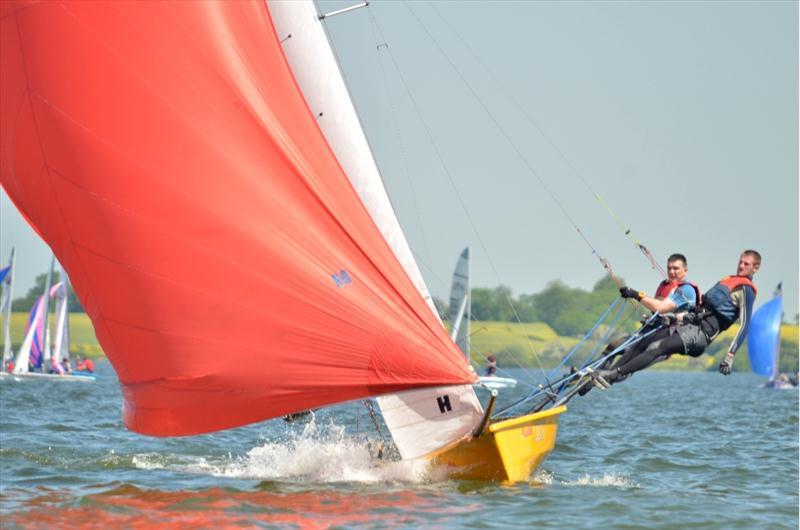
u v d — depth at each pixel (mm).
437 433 48594
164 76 45625
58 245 47094
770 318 164500
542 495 45781
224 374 45875
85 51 44938
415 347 46188
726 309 47094
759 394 181875
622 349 48625
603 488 48938
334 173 47906
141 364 46812
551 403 51969
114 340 47094
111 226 45500
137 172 45188
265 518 40344
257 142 46656
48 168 45750
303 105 48781
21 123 45562
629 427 86438
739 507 44750
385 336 46031
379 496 44781
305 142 47781
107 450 60094
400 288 47125
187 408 47000
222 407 46719
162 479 49406
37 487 46906
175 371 46188
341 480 49188
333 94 51031
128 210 45312
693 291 47031
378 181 50562
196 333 45688
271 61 48531
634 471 56188
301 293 45688
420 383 46406
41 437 66750
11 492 45438
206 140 45812
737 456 63812
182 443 64562
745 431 83562
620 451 65562
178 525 39125
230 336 45625
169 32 45938
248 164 46188
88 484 47812
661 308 46750
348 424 82188
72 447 61000
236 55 47312
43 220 47062
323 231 46625
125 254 45562
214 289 45438
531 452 49375
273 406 46625
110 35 45094
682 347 47281
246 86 47062
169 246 45375
